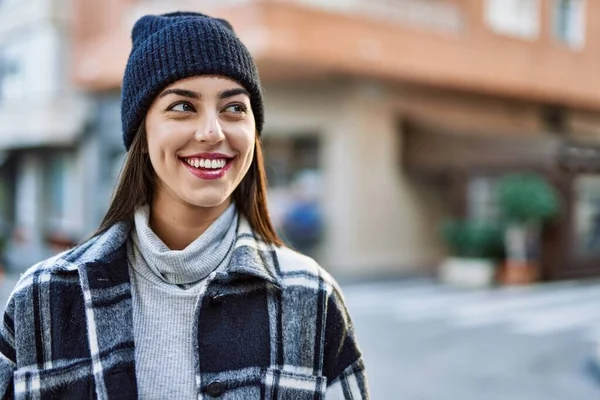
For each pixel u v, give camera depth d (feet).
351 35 42.29
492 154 42.52
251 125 4.48
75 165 58.29
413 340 24.63
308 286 4.59
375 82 45.52
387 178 46.62
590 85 58.90
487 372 20.26
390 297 34.65
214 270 4.43
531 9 53.98
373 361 21.40
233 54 4.35
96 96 55.72
